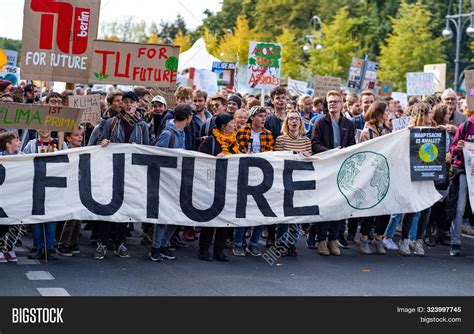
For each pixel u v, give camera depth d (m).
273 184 9.61
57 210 8.80
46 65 9.21
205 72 18.22
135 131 9.31
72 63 9.36
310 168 9.77
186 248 10.16
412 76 17.41
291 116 9.87
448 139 10.74
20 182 8.68
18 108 8.58
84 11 9.33
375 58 58.94
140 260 9.15
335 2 62.31
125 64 9.75
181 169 9.26
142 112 10.95
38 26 9.14
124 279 8.11
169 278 8.27
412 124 10.20
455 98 11.52
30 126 8.68
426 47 46.47
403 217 10.27
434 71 18.67
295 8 62.56
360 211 9.94
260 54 14.33
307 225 11.78
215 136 9.45
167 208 9.18
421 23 46.78
